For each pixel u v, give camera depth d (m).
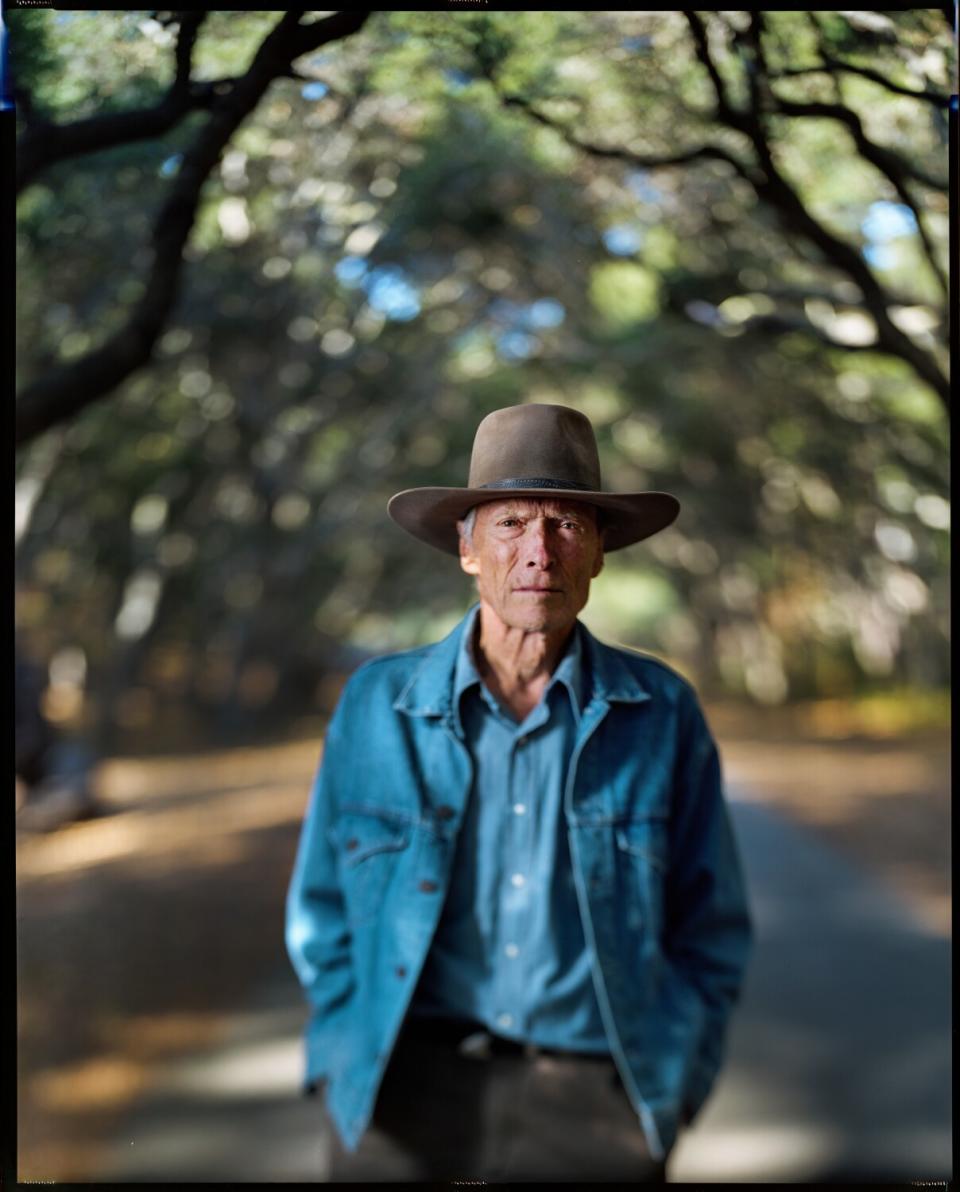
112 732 25.47
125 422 17.67
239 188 6.92
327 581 36.03
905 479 19.41
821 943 8.12
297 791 18.59
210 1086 5.32
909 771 20.34
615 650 2.76
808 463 20.28
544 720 2.61
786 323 8.43
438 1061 2.66
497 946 2.62
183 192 5.98
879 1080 5.30
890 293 7.34
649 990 2.60
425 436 21.52
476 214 8.14
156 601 25.55
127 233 6.43
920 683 35.06
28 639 14.08
